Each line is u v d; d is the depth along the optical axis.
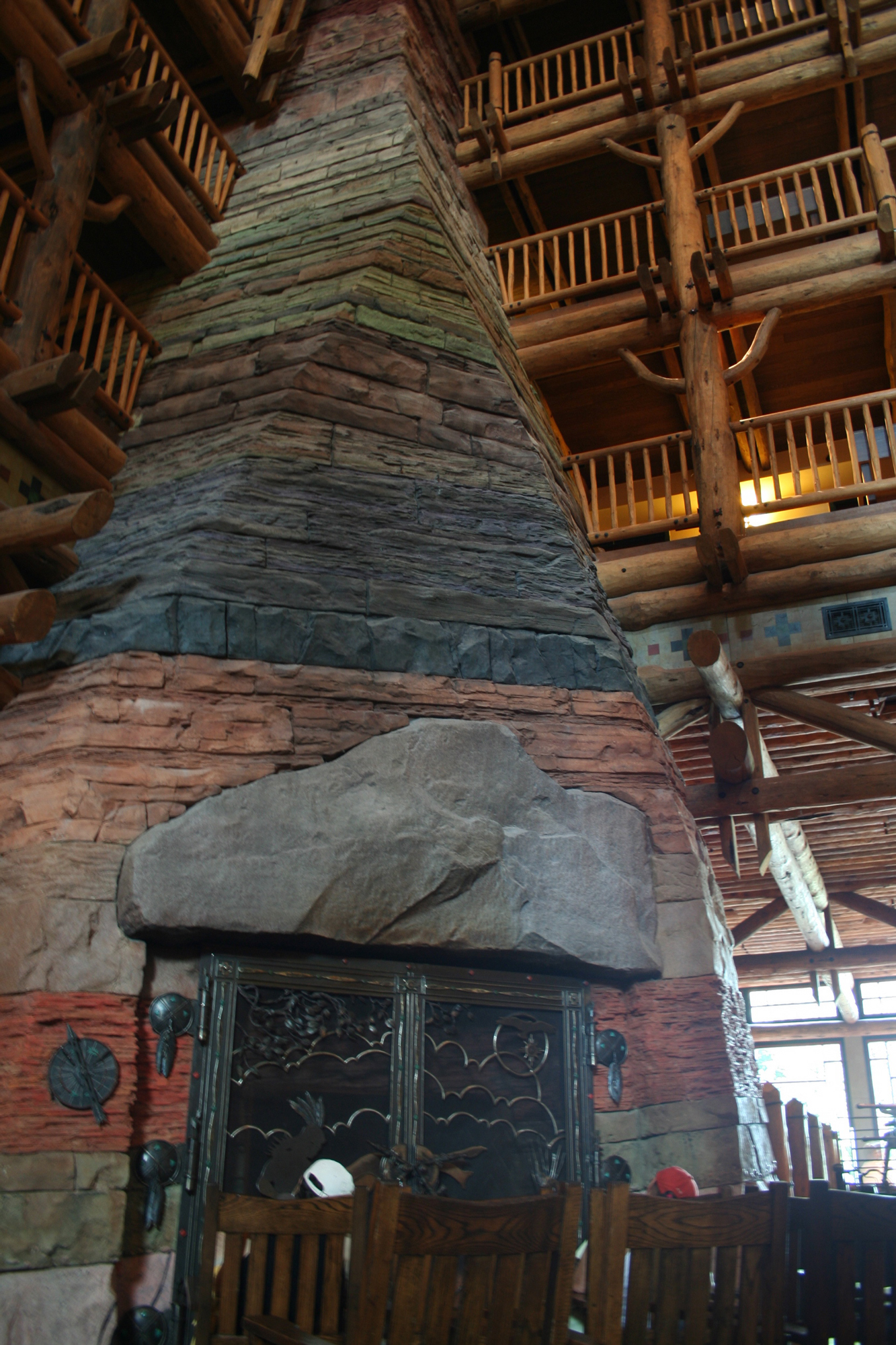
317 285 7.79
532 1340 2.65
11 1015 4.42
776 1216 2.82
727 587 8.05
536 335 9.41
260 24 9.61
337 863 5.02
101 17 7.23
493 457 7.13
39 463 5.94
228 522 5.91
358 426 6.80
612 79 12.10
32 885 4.66
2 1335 3.82
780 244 9.77
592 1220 2.75
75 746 4.98
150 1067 4.61
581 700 6.18
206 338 7.75
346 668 5.65
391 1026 5.01
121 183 7.61
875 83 9.85
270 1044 4.78
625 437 11.72
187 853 4.80
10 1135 4.16
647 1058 5.40
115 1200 4.22
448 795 5.42
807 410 8.30
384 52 9.62
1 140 8.58
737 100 9.67
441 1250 2.57
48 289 6.30
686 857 5.92
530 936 5.25
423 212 8.37
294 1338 2.63
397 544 6.31
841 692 8.88
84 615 5.63
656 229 11.23
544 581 6.60
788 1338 2.86
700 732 9.44
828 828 11.53
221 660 5.40
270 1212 2.89
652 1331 2.73
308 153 9.17
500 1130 5.02
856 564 7.78
